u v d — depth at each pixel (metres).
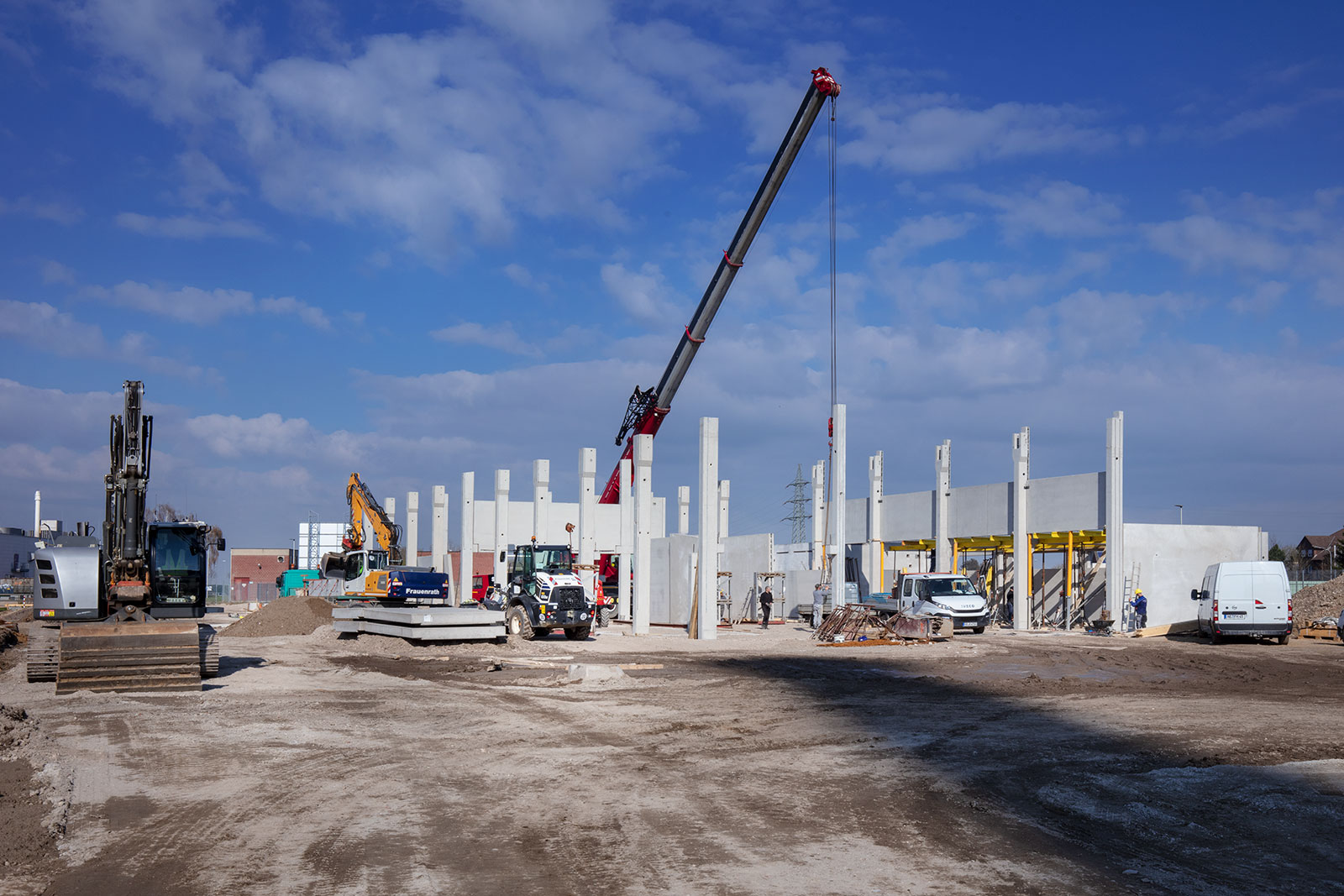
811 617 44.66
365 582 27.48
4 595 59.34
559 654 23.48
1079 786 9.23
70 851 7.03
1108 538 33.62
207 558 18.67
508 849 7.10
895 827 7.75
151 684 15.98
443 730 12.29
